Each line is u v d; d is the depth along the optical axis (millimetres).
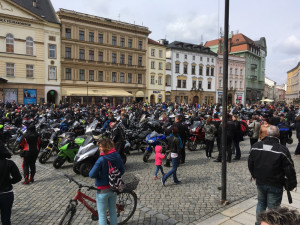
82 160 7656
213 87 61625
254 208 5539
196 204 5785
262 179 3953
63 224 3967
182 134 9453
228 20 5652
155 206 5684
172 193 6492
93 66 42188
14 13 33969
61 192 6562
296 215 1639
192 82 57406
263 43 82875
